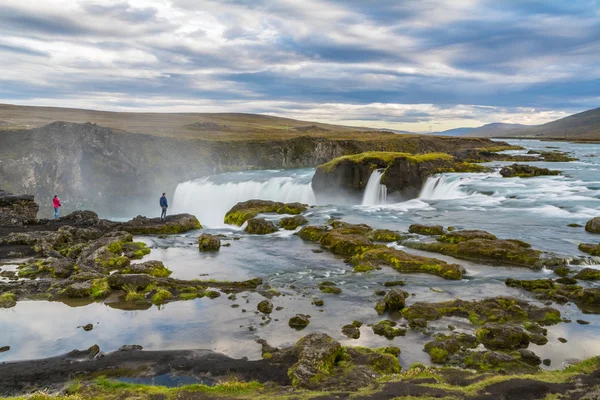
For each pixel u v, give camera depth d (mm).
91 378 12977
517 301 18328
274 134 153500
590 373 11578
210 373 13133
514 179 57375
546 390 10531
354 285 22141
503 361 13344
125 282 21641
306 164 112750
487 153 94125
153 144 89625
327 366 12789
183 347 15266
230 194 67125
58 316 18344
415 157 64000
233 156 101500
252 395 11117
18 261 27234
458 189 52188
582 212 37812
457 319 17312
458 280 22406
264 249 30422
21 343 15672
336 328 16875
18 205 44531
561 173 63500
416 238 30422
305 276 24016
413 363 13711
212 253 29422
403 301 18656
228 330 16750
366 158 55750
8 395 11945
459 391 10664
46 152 71062
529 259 24438
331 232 32125
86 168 73188
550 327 16406
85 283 21562
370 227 33625
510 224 34219
